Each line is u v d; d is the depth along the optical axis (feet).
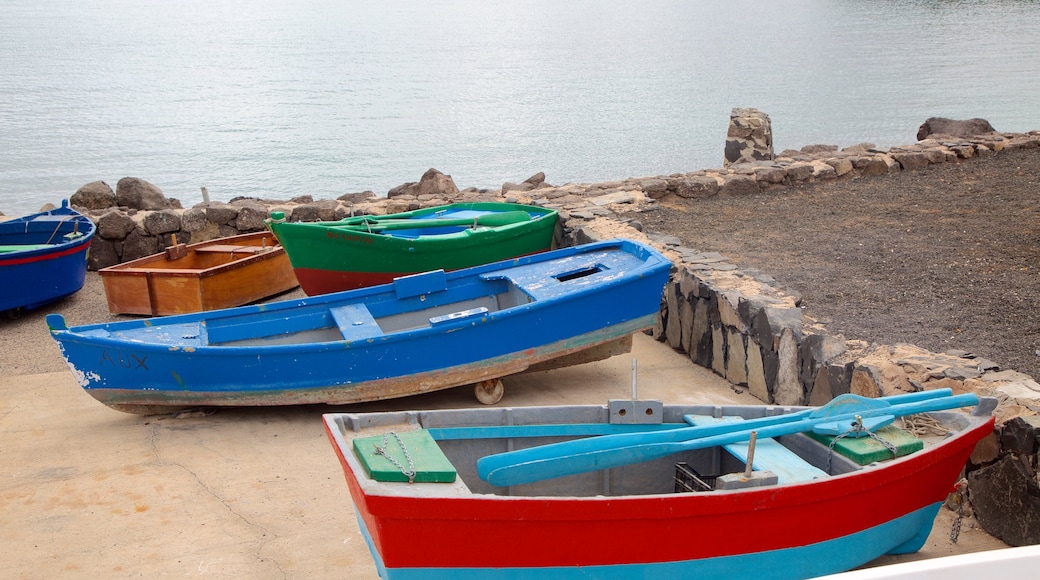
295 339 27.02
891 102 153.48
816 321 25.98
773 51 252.62
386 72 234.38
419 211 38.50
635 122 149.38
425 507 14.76
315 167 120.06
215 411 26.08
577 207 40.09
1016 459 18.58
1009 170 46.60
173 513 20.61
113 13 496.64
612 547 15.46
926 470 17.21
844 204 41.34
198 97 190.70
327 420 17.20
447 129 148.87
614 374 28.84
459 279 28.91
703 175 45.42
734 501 15.52
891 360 22.45
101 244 40.09
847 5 437.58
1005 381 20.58
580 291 26.03
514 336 25.75
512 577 15.52
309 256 32.35
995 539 19.19
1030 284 29.50
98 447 23.86
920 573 9.98
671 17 432.66
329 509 20.80
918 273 31.09
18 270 33.32
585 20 428.97
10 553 19.03
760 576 16.31
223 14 501.56
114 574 18.31
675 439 17.43
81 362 24.23
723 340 28.02
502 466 16.89
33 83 212.43
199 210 40.60
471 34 356.38
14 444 24.07
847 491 16.30
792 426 17.76
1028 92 158.81
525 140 136.77
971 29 278.26
